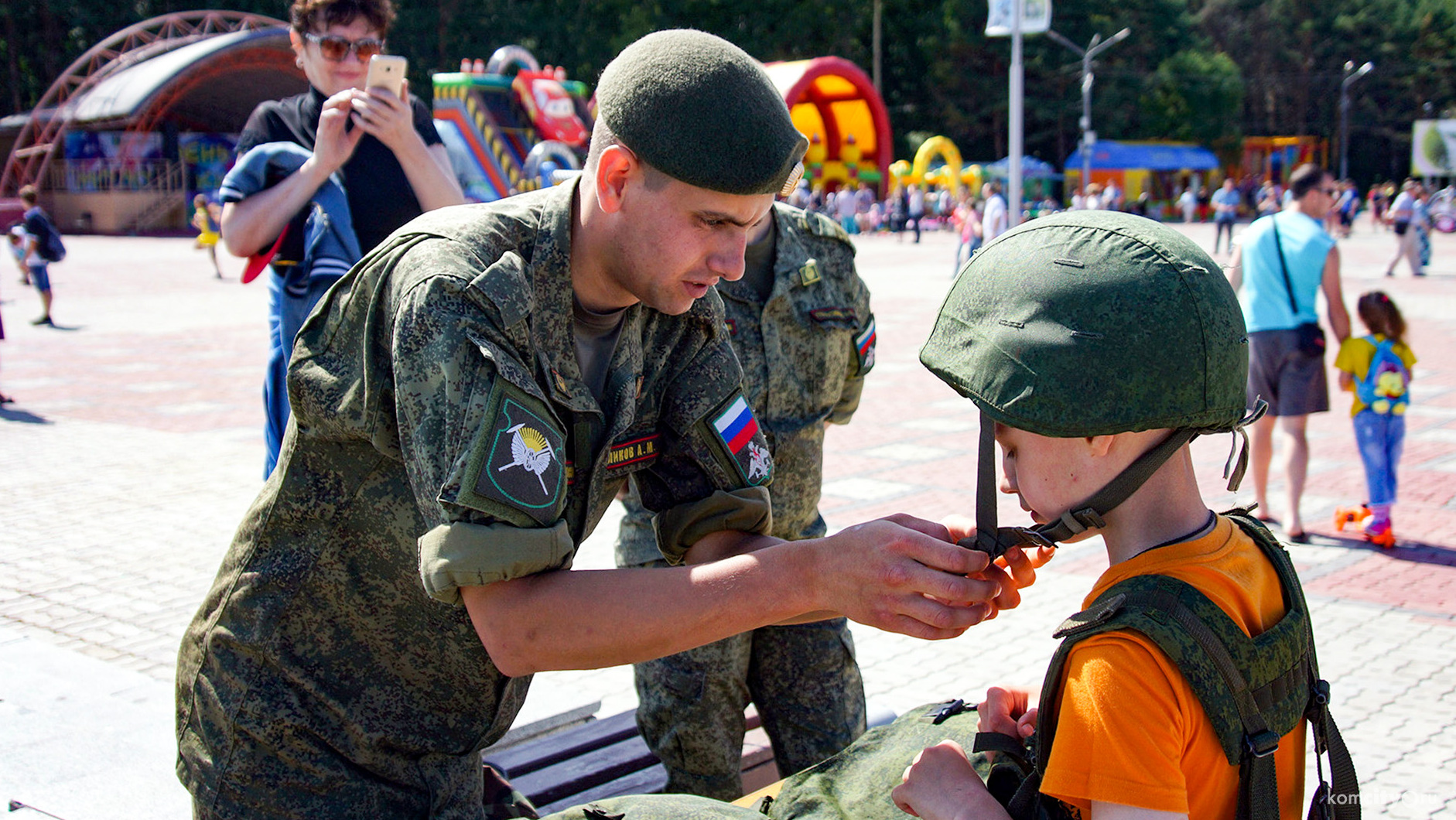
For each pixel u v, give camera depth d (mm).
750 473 2023
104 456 8242
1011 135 18047
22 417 9648
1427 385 11141
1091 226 1508
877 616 1578
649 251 1687
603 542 6258
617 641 1601
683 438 2002
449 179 3307
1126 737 1345
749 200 1639
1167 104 58969
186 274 24375
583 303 1821
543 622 1604
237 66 37750
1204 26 71438
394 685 1877
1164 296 1439
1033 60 57344
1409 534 6309
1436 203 40344
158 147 40656
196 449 8492
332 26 3297
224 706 1861
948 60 55688
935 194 43344
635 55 1655
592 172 1734
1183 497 1532
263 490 1881
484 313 1634
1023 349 1471
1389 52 72000
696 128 1579
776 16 51812
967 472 7910
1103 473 1488
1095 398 1430
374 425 1696
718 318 2002
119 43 48531
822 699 2889
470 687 1903
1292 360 6133
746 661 2875
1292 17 72250
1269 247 6109
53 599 5262
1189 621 1387
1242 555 1509
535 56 51312
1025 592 5418
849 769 2143
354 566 1811
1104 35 58344
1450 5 71312
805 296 2949
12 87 49719
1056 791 1384
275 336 3352
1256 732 1393
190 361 12906
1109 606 1415
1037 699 1812
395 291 1658
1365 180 75688
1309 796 2791
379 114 3133
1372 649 4656
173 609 5137
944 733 2105
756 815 1928
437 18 50438
